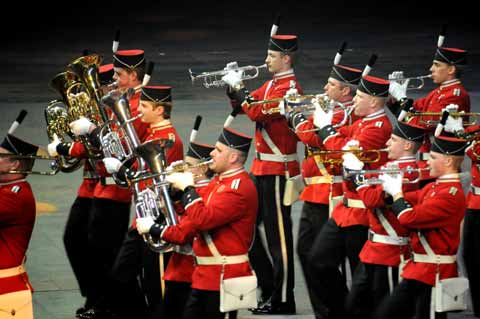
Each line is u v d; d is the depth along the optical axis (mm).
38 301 28359
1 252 23391
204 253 22891
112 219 27344
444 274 22688
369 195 23391
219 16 86938
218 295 22812
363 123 25719
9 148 23906
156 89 25750
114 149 25422
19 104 54500
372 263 23984
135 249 26016
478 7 89250
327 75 62625
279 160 28547
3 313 23391
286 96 27344
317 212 27141
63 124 27812
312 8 90875
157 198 23062
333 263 25844
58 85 27891
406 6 90562
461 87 31062
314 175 27188
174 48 72688
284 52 29016
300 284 30406
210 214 22312
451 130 25562
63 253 32406
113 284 26422
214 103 55219
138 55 28000
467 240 27312
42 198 38344
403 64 65875
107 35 77625
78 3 89938
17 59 68188
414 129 23734
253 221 23109
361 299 24406
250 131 48625
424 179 27719
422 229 22688
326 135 25578
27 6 87500
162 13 87562
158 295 25203
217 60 68188
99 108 27141
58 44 74062
